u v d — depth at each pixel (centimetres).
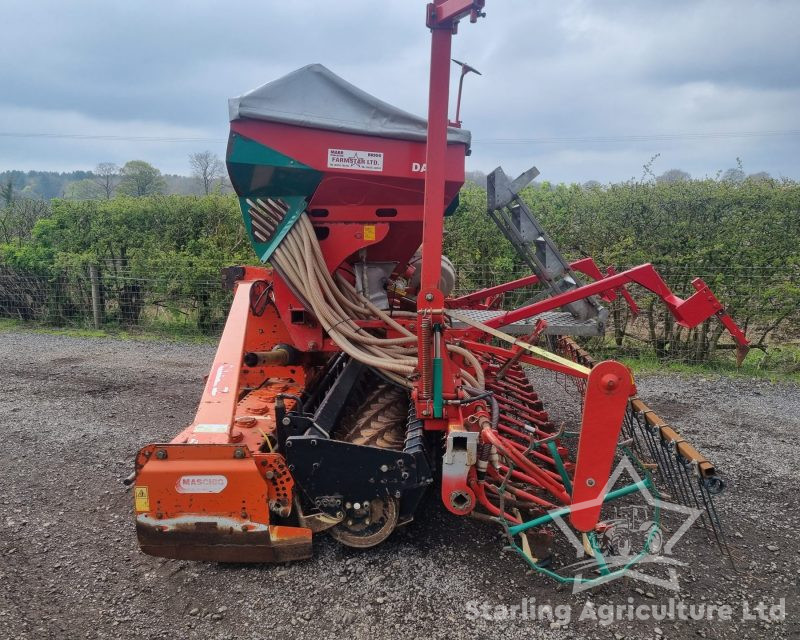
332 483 338
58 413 620
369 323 411
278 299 421
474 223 895
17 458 505
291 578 337
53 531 389
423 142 389
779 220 802
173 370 799
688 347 848
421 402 346
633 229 859
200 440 339
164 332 1057
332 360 496
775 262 803
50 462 498
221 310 1040
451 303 535
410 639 291
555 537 377
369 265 433
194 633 296
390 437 399
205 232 1064
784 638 296
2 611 310
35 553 363
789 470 491
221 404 359
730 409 648
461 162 398
